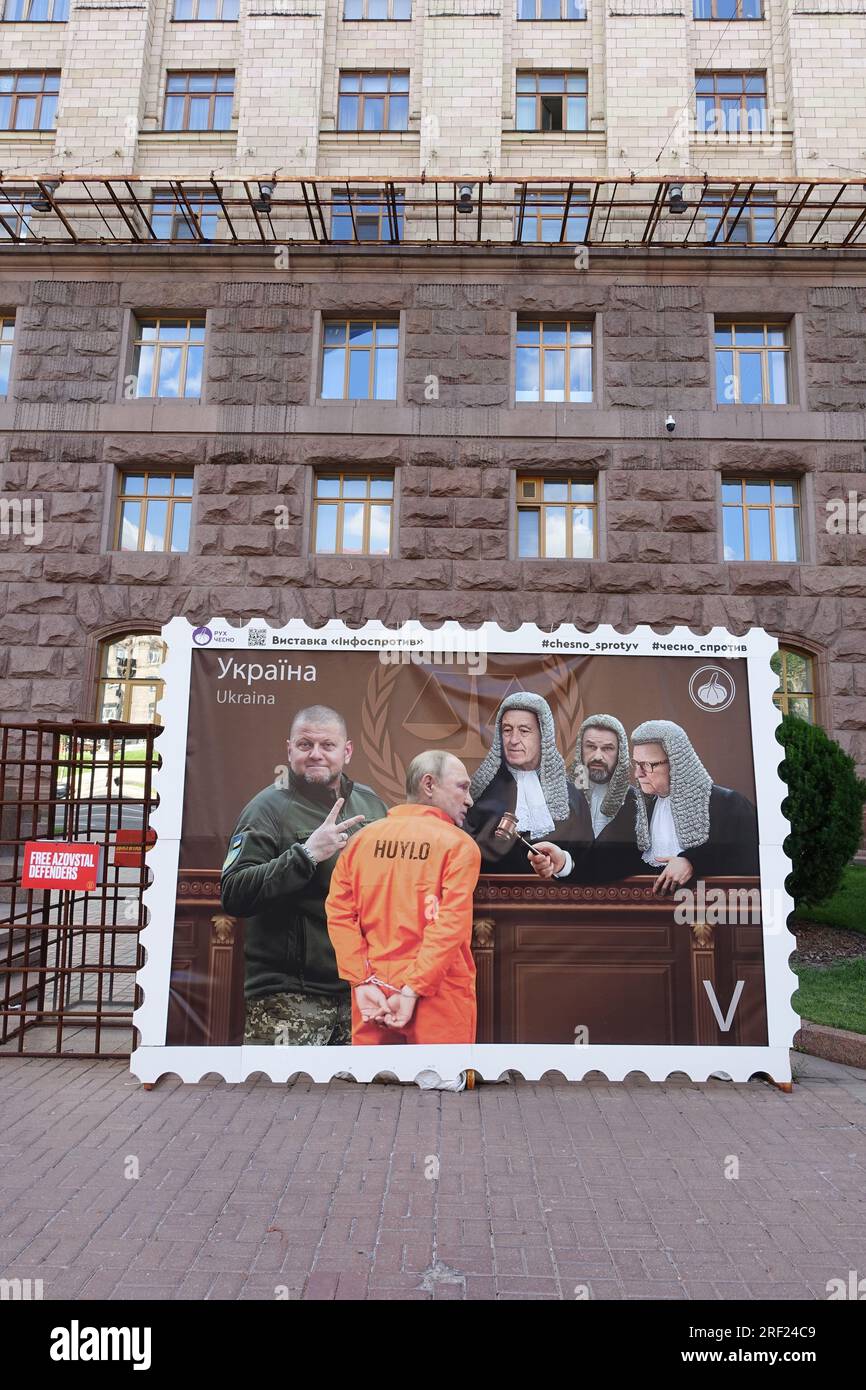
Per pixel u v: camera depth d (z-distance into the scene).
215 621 5.84
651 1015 5.54
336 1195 3.97
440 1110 5.10
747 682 5.90
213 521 14.45
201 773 5.68
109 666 14.52
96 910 10.81
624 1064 5.47
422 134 15.88
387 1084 5.57
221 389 14.73
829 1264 3.44
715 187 15.66
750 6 16.58
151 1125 4.81
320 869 5.61
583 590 14.16
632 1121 4.98
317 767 5.72
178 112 16.72
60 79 16.75
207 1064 5.40
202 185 16.08
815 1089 5.59
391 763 5.73
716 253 14.64
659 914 5.62
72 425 14.69
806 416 14.49
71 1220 3.71
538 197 15.75
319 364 14.98
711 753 5.81
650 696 5.86
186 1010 5.46
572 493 14.85
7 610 14.30
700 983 5.57
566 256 14.77
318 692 5.80
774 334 15.14
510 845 5.66
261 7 16.34
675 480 14.40
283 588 14.25
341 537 14.81
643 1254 3.49
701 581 14.14
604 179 13.91
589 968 5.56
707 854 5.70
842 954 8.52
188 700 5.75
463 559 14.30
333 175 16.00
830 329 14.73
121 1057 6.01
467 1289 3.21
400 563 14.25
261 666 5.82
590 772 5.77
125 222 15.57
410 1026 5.46
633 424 14.53
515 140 16.05
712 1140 4.71
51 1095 5.30
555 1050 5.46
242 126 15.98
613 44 16.05
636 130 15.77
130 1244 3.50
